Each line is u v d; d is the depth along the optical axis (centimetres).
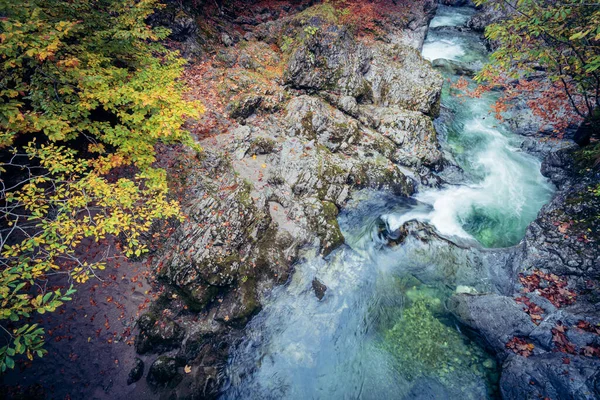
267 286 752
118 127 636
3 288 397
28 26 499
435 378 622
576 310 606
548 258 718
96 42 716
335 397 622
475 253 812
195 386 600
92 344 631
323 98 1162
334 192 931
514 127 1191
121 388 597
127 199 586
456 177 1073
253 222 798
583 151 939
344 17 1566
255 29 1393
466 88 1405
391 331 707
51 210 721
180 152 910
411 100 1229
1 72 562
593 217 743
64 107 585
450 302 721
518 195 988
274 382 641
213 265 712
